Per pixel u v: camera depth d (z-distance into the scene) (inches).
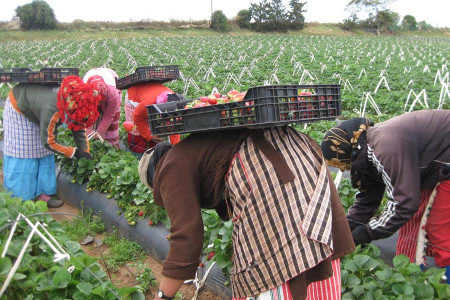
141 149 267.6
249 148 80.4
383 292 121.6
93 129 262.8
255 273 79.4
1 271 87.3
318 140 291.7
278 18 2402.8
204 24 2317.9
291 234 76.4
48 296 101.6
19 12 1904.5
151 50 1280.8
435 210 117.1
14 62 971.3
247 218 79.0
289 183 77.7
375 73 691.4
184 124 85.0
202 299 149.6
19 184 209.0
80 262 106.2
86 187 230.2
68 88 184.9
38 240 115.3
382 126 106.5
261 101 74.0
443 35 2856.8
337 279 87.0
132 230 192.4
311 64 864.9
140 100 225.3
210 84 553.0
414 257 131.1
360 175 122.3
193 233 81.4
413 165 103.9
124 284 164.4
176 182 82.1
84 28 2070.6
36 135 206.1
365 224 132.9
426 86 528.7
